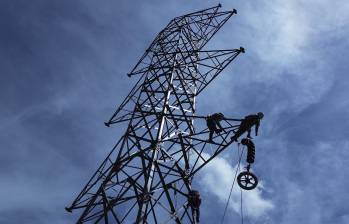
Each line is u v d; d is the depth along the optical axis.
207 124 20.52
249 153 19.72
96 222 18.89
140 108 23.89
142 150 20.03
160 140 20.30
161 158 20.58
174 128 23.39
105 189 19.59
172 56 28.72
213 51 28.84
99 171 21.42
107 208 18.73
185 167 21.03
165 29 34.03
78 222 18.84
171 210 18.41
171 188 19.61
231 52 28.44
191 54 29.34
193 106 25.56
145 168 19.03
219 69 28.23
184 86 26.31
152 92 25.47
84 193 20.67
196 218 19.66
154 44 31.64
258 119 19.28
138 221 16.42
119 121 24.55
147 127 22.00
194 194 19.58
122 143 21.52
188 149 22.19
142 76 27.50
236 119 20.05
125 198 18.69
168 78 25.73
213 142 20.28
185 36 32.72
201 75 28.66
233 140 19.61
